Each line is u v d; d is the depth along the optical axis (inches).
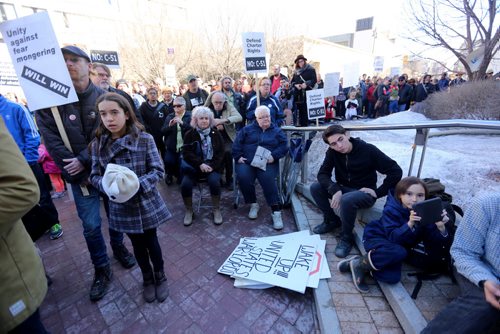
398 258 75.7
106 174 66.8
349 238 100.5
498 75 319.9
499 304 47.1
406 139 184.5
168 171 181.6
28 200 38.9
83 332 75.8
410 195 80.0
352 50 997.8
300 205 139.0
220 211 144.5
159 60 572.4
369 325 70.1
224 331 74.4
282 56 668.7
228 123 166.2
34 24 71.4
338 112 470.6
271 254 101.8
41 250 117.0
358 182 108.0
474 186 109.4
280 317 78.2
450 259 78.2
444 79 430.9
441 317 56.6
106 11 805.2
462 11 276.2
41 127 79.7
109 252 113.0
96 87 85.9
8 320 41.8
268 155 127.0
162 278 88.0
